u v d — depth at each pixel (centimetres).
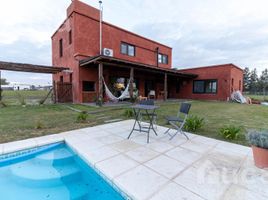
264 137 230
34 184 239
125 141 345
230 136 363
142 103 442
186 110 381
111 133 400
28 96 1535
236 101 1255
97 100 945
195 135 389
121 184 195
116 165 241
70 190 229
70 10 994
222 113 716
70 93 1041
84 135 382
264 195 176
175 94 1641
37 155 318
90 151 291
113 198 205
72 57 1017
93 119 557
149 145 322
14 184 238
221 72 1330
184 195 176
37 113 646
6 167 280
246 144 331
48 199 210
